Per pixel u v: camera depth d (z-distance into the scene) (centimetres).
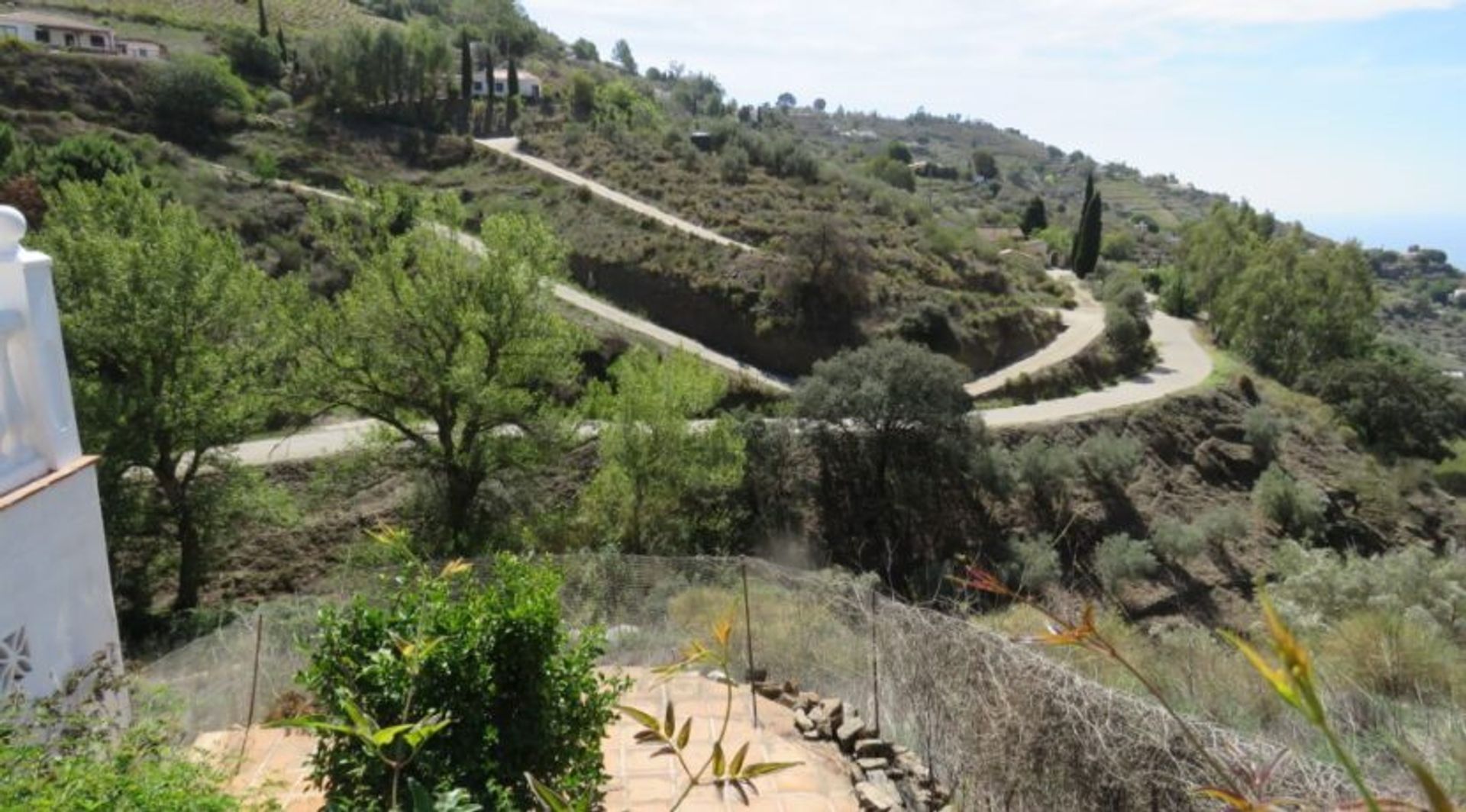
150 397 1814
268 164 4706
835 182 6016
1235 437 3609
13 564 424
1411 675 615
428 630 422
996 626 793
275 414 2744
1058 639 194
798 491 2717
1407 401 4028
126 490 1880
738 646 741
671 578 895
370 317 1889
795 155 6144
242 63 6288
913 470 2831
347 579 1261
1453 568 1428
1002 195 11100
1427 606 1331
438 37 6962
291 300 1923
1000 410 3569
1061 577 2503
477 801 400
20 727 354
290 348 1930
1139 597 2503
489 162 5666
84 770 305
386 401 1967
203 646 750
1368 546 3061
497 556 588
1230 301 4869
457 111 6581
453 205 1984
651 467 2180
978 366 4031
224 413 1900
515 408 1919
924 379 2806
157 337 1831
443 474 2062
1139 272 6525
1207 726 410
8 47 4791
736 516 2462
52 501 456
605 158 5781
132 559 1972
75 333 1797
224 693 664
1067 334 4497
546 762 451
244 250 3619
